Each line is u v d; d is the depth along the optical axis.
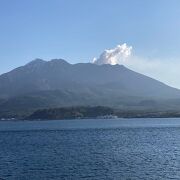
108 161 78.69
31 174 65.88
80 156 87.69
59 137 153.62
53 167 72.38
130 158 82.62
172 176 62.25
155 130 187.25
